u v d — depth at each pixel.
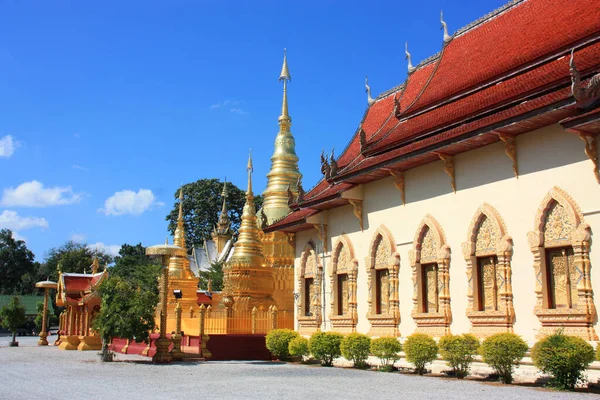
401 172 22.52
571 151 16.58
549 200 16.97
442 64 25.92
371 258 23.94
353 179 23.97
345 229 25.94
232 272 33.00
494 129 17.42
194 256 83.56
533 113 16.17
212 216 101.75
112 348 35.91
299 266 29.22
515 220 18.02
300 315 28.48
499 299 18.27
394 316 22.27
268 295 33.34
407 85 28.66
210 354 27.67
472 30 25.70
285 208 39.41
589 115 14.59
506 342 16.12
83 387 16.11
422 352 18.75
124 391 15.14
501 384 16.28
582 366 14.60
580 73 16.69
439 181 20.97
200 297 49.59
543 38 20.31
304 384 16.52
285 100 43.28
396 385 16.12
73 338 37.41
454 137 18.80
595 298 15.67
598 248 15.69
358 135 29.98
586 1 19.95
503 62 21.20
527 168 17.77
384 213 23.56
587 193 16.06
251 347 28.44
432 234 20.97
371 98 31.31
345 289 25.88
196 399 13.48
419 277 21.47
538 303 17.00
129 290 26.84
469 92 22.00
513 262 17.95
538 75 18.73
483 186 19.20
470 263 19.27
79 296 39.88
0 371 21.33
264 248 37.31
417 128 22.62
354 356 21.95
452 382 16.88
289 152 41.91
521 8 23.36
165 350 25.98
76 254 101.50
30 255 103.00
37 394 14.54
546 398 13.12
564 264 16.77
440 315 20.02
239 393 14.55
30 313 75.56
